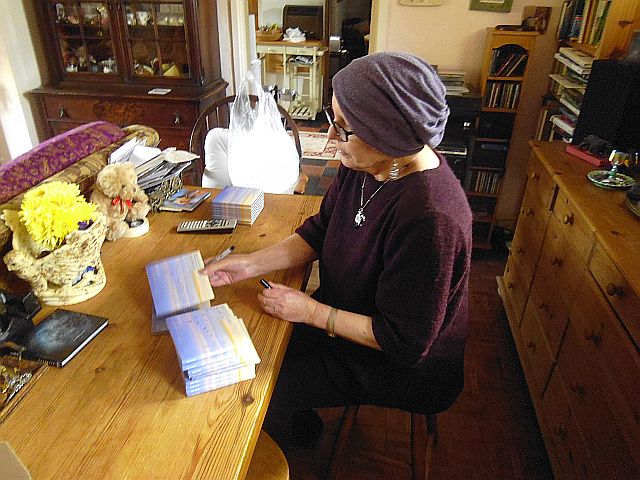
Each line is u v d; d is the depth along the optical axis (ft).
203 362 2.48
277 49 15.87
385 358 3.58
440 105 2.79
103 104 9.35
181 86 9.34
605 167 5.32
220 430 2.32
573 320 4.50
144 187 4.53
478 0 8.02
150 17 8.99
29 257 2.98
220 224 4.36
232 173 6.16
